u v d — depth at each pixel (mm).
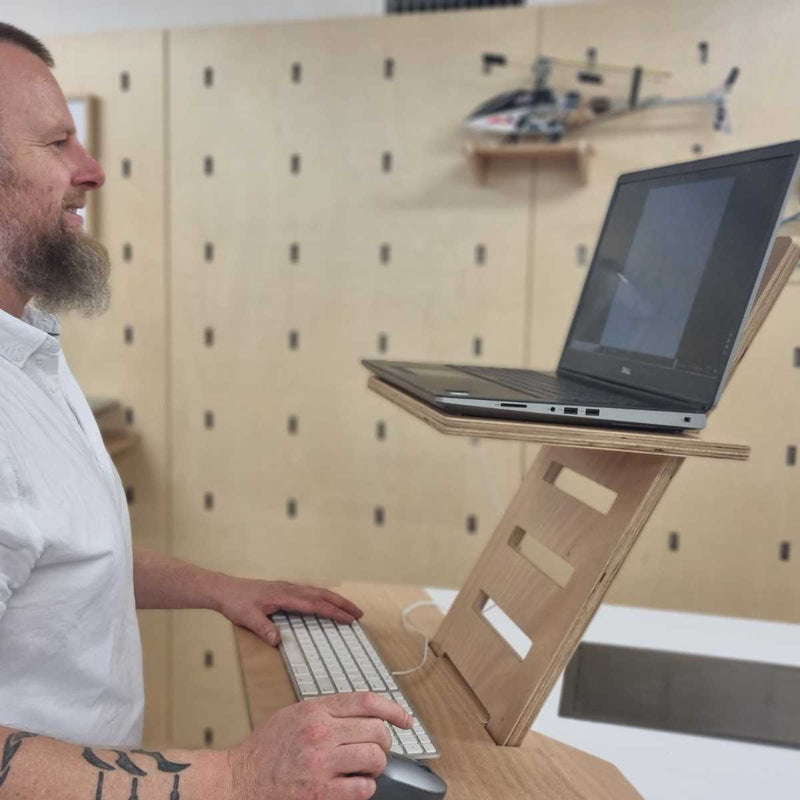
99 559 866
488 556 1049
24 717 855
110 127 2643
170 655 2777
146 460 2727
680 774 893
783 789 866
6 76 860
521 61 2365
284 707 815
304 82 2516
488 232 2438
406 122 2461
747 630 1326
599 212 2355
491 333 2465
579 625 807
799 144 738
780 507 2291
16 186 871
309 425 2619
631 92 2240
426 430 2539
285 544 2666
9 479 792
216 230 2617
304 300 2584
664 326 880
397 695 877
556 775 783
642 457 819
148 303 2682
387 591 1284
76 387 1061
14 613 826
